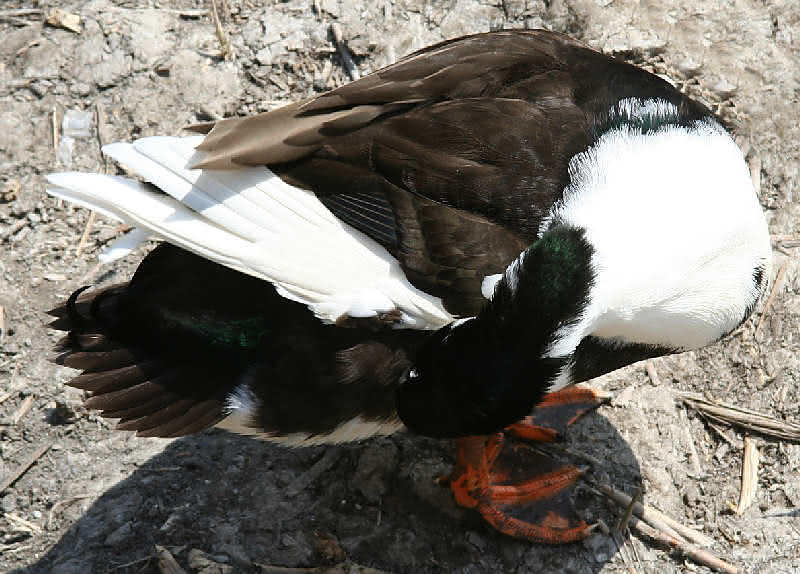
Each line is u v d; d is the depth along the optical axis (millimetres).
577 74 5672
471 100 5371
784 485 6496
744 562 6180
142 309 5352
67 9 7816
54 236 7094
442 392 5070
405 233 5176
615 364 5871
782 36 7953
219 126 5078
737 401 6770
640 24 7922
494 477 6383
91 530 6113
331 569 5930
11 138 7363
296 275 5012
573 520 6211
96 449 6414
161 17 7809
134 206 4844
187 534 6066
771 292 7074
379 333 5289
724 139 5711
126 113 7500
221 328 5309
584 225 5086
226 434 6473
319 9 7832
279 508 6180
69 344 5309
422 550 6090
